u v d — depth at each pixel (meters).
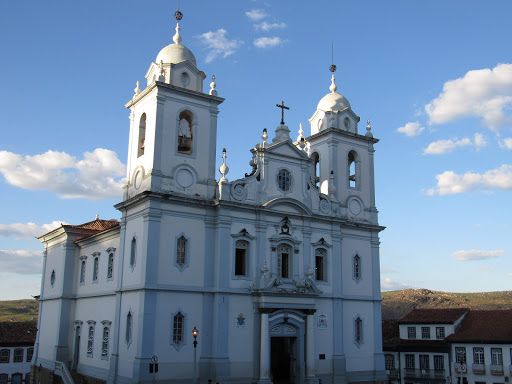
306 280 36.72
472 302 123.81
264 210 36.34
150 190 33.12
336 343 38.62
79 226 46.88
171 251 33.12
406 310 123.06
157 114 34.59
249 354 34.19
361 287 41.97
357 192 43.78
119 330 33.97
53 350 44.44
